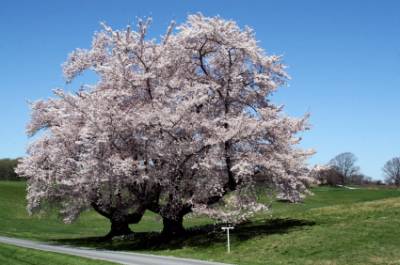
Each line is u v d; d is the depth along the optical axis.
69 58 35.34
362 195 72.69
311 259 22.48
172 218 31.84
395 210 31.53
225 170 31.47
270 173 30.48
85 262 22.67
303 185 32.34
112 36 32.53
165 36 32.72
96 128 29.42
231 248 27.02
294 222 32.59
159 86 31.27
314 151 32.06
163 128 29.48
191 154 29.89
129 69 31.80
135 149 30.58
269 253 24.66
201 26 30.59
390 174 117.75
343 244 24.00
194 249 28.30
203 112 31.33
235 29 31.31
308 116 31.47
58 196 37.38
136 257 25.58
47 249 30.86
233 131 29.31
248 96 32.78
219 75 32.94
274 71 32.47
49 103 37.47
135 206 34.75
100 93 31.44
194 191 30.86
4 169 106.69
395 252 21.75
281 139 31.11
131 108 30.92
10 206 71.19
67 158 32.94
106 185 31.56
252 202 31.22
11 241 38.47
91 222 62.78
